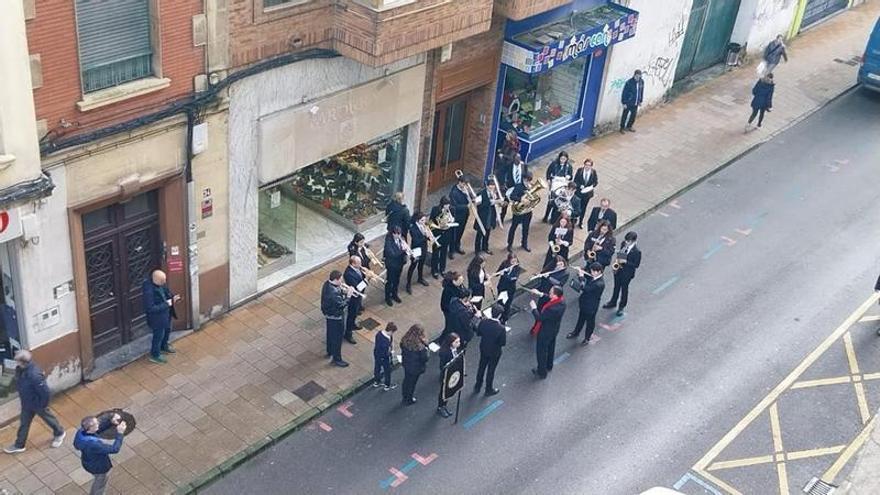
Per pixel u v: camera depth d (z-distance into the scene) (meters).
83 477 13.80
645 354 17.86
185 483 13.91
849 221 22.84
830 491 15.12
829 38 33.47
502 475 14.80
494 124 22.14
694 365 17.67
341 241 19.72
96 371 15.65
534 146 23.22
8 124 12.41
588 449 15.50
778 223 22.52
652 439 15.84
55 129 13.23
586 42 22.12
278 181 17.31
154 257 15.98
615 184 23.20
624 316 18.83
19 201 12.98
